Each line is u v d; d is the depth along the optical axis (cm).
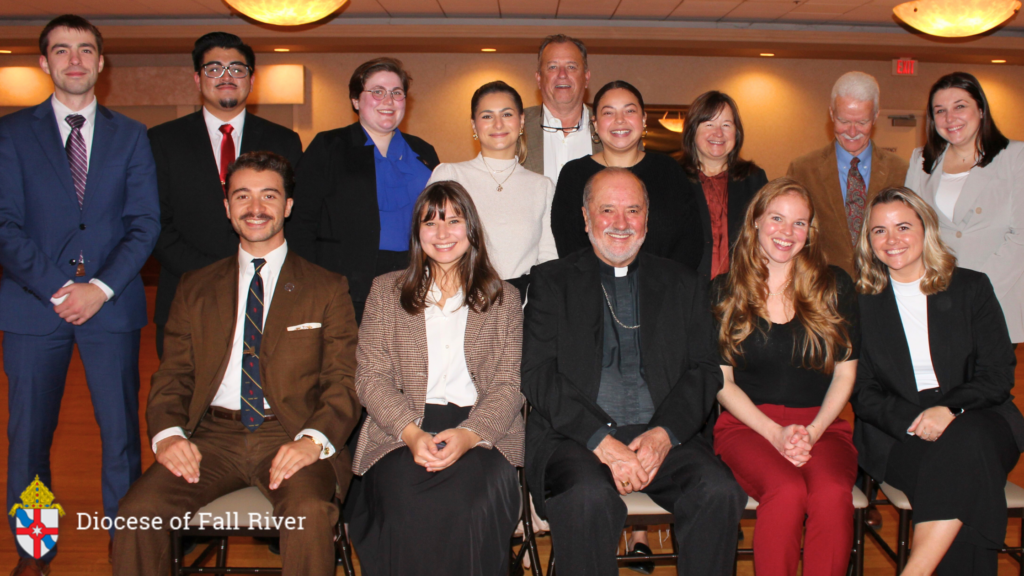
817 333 214
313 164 261
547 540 274
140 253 229
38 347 224
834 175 288
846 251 285
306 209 259
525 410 235
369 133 270
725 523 188
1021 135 824
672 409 205
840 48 737
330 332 217
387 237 261
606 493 186
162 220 250
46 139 223
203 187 251
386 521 185
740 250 222
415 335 212
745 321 216
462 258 218
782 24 736
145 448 348
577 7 683
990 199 264
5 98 819
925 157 281
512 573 214
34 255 218
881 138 816
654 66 801
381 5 680
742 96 806
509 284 225
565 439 212
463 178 260
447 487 189
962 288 219
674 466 201
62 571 234
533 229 261
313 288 216
